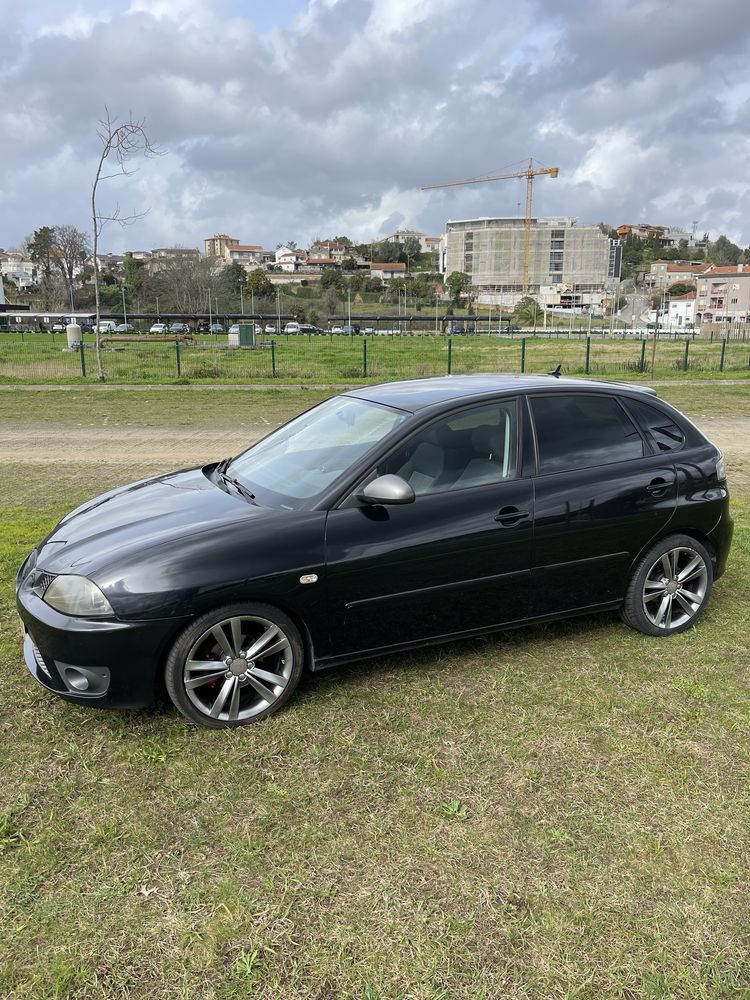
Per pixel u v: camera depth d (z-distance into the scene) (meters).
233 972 2.12
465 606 3.72
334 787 2.94
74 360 29.50
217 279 118.50
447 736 3.28
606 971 2.12
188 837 2.67
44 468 9.29
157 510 3.72
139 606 3.10
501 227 188.88
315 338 73.69
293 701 3.58
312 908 2.35
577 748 3.19
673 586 4.25
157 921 2.30
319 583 3.36
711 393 18.25
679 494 4.12
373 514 3.47
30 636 3.31
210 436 11.77
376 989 2.07
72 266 118.19
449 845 2.62
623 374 23.50
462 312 147.38
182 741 3.26
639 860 2.54
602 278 192.38
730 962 2.15
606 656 4.03
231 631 3.30
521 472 3.79
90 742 3.26
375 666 3.92
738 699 3.58
